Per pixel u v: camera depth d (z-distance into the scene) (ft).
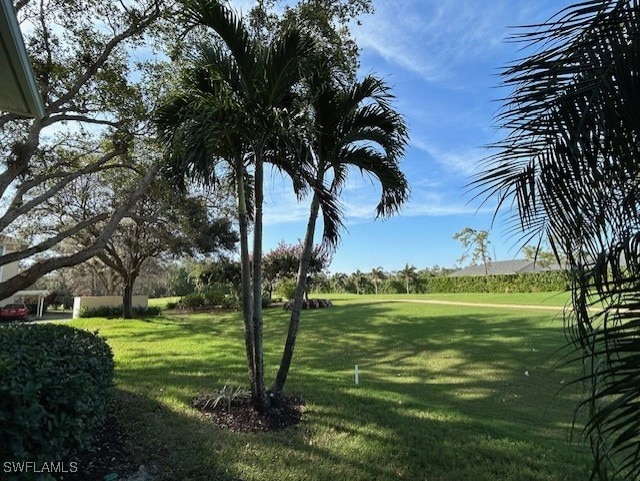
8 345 9.46
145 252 59.36
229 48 13.98
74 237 50.85
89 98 28.45
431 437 13.20
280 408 15.34
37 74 26.43
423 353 31.14
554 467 11.17
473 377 23.76
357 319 52.75
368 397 17.66
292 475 10.37
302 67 14.11
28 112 18.26
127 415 13.84
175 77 23.22
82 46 27.86
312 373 23.35
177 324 52.01
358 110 16.30
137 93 28.94
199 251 60.64
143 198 35.45
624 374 5.10
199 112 12.87
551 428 15.23
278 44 13.91
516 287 112.57
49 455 7.75
